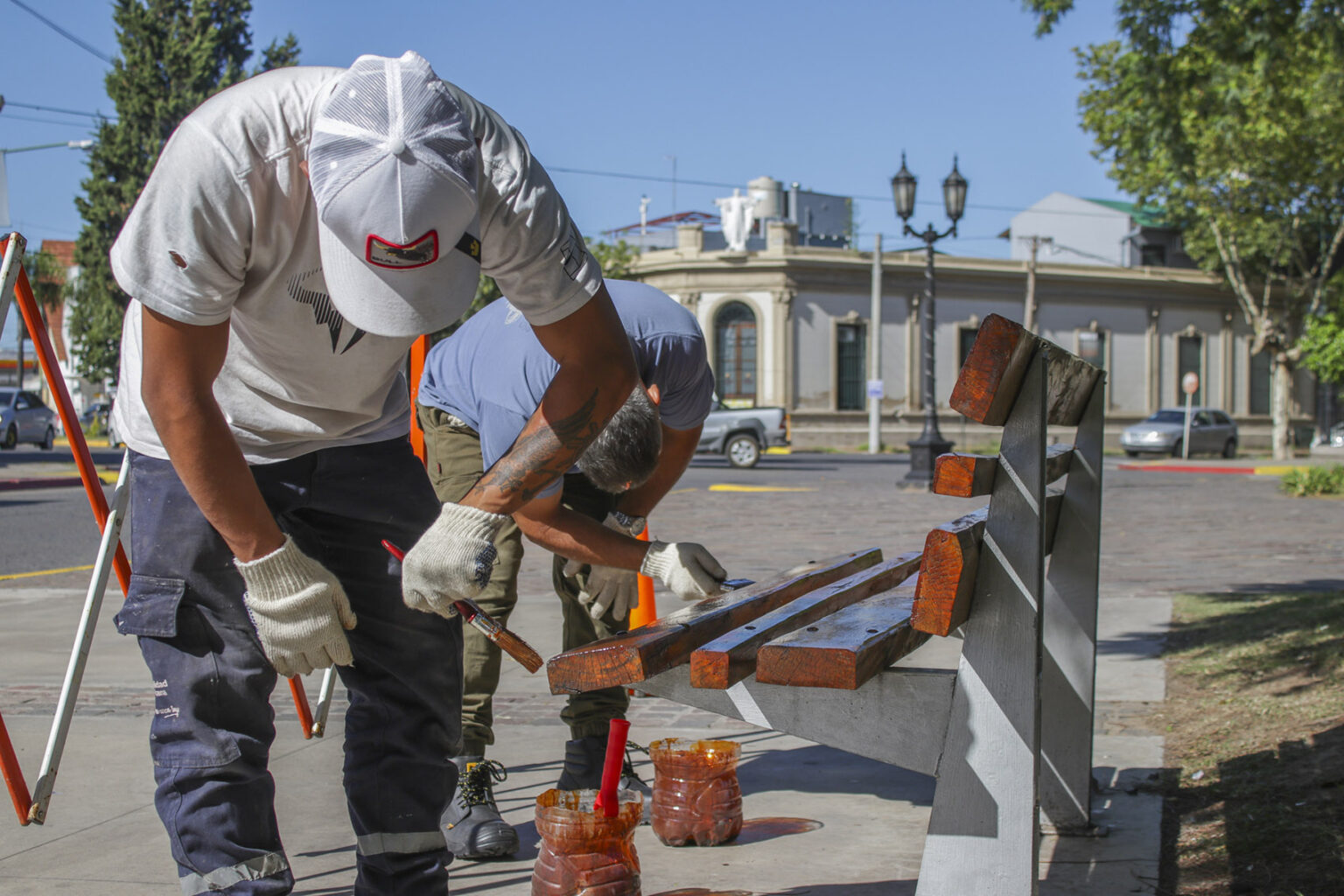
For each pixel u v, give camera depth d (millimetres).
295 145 1695
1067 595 2965
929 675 1884
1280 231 29891
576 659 1805
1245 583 7664
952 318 36938
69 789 3373
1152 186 28297
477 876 2762
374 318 1617
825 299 35219
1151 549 9969
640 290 3299
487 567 1830
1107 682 4637
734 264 34656
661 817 2939
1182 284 39906
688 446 3428
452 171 1571
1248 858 2664
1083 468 2959
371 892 2088
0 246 2121
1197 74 7086
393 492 2109
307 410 1987
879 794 3373
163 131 34656
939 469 1763
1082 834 2906
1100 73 13391
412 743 2104
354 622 1827
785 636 1868
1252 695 4125
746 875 2707
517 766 3703
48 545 10797
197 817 1835
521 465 1848
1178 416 32531
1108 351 39125
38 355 2205
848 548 10078
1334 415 44656
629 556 2695
